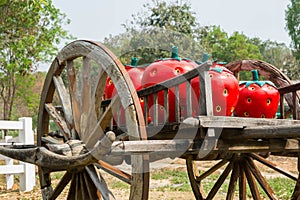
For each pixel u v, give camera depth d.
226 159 4.73
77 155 3.74
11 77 21.38
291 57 45.25
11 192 9.46
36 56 16.42
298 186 4.71
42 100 4.85
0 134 17.30
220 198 7.60
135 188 3.40
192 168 5.39
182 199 7.76
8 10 14.80
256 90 4.43
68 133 4.31
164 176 10.39
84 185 4.00
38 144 4.89
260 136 3.42
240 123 3.49
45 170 4.61
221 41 41.69
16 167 9.44
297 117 4.78
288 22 39.94
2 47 15.56
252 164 4.79
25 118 9.60
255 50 44.88
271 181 9.55
